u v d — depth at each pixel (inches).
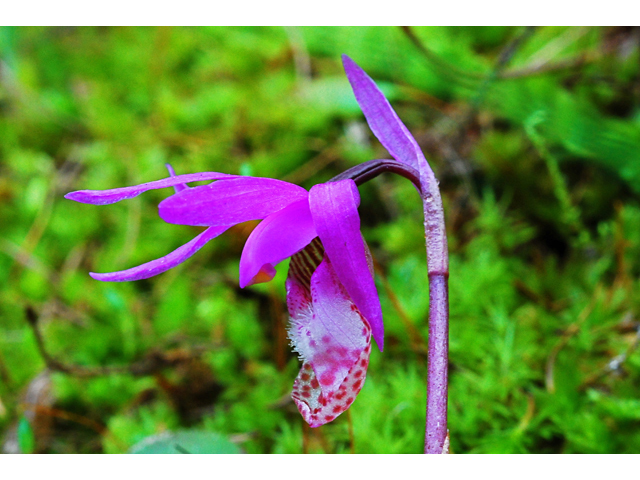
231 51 11.2
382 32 9.4
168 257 4.6
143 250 9.0
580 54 8.9
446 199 8.9
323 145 9.5
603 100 9.1
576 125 7.9
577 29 9.4
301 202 4.4
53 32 12.8
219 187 4.2
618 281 7.3
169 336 8.0
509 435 6.1
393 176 9.2
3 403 7.4
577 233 8.3
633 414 6.0
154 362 7.4
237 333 7.7
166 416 7.2
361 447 6.3
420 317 7.2
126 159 10.0
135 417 7.3
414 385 6.6
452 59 9.0
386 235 8.5
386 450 6.2
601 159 8.1
